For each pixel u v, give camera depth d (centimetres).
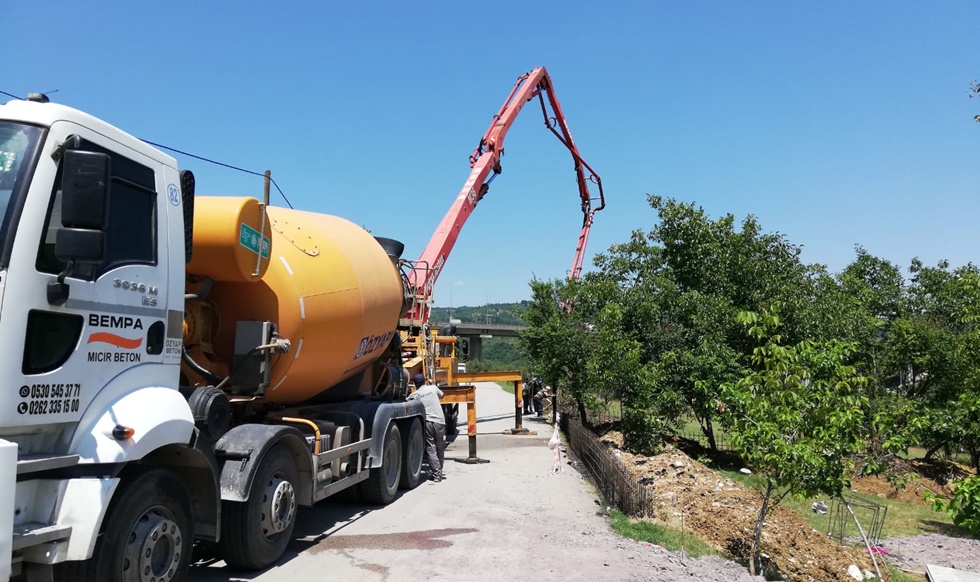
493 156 2138
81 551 391
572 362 1823
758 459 717
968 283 1298
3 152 388
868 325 1802
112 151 447
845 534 1043
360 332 872
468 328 6775
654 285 1761
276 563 655
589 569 651
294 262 758
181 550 496
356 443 855
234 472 588
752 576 706
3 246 368
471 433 1373
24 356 374
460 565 654
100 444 415
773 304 771
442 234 1866
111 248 443
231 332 705
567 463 1360
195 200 648
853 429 704
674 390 1574
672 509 955
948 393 1739
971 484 754
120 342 446
